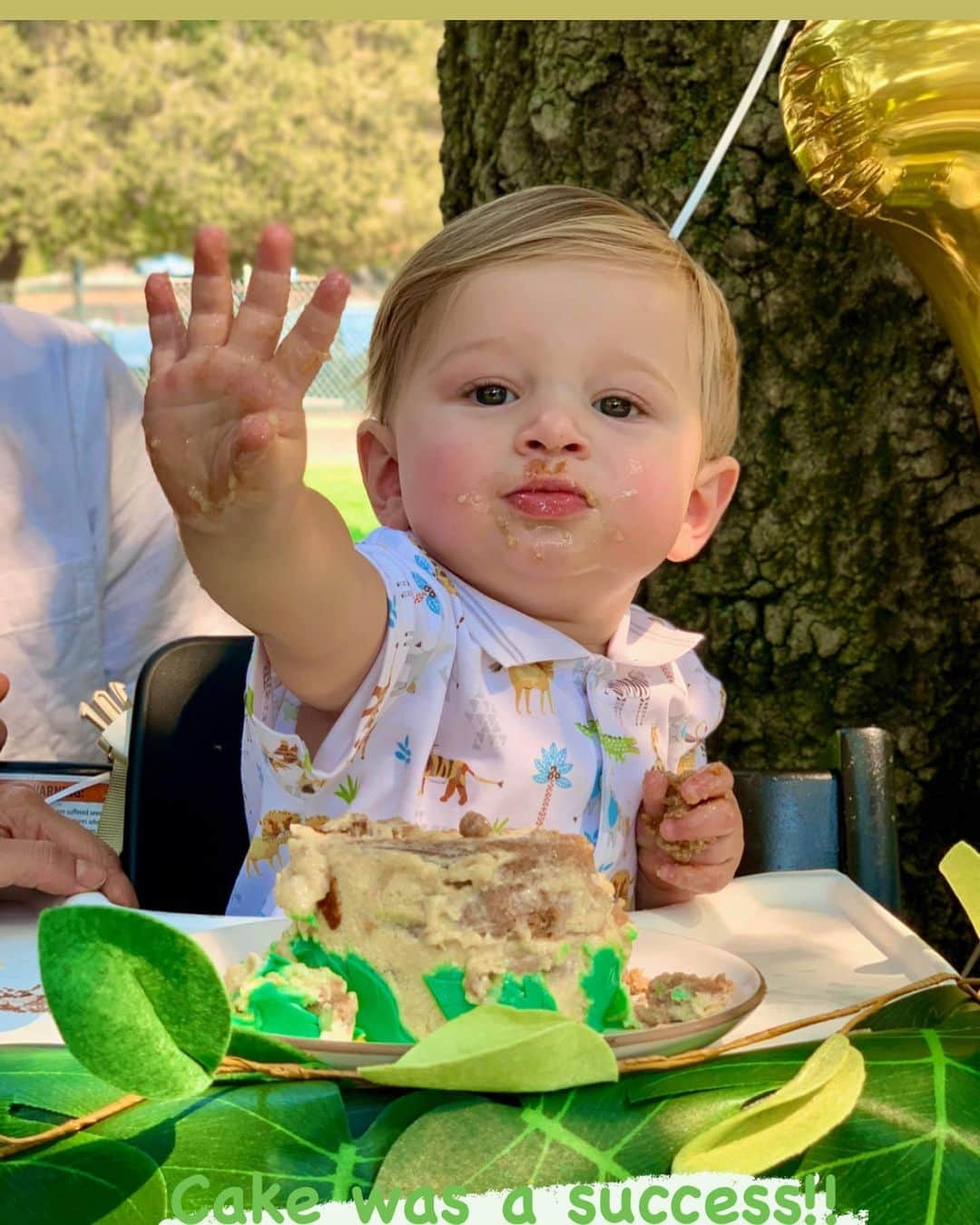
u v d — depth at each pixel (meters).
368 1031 0.75
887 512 1.70
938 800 1.69
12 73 18.09
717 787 1.24
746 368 1.74
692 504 1.48
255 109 18.61
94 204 17.95
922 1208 0.58
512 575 1.26
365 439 1.40
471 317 1.26
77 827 1.25
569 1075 0.64
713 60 1.74
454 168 2.02
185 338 0.82
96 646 1.92
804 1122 0.62
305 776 1.17
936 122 1.02
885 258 1.67
